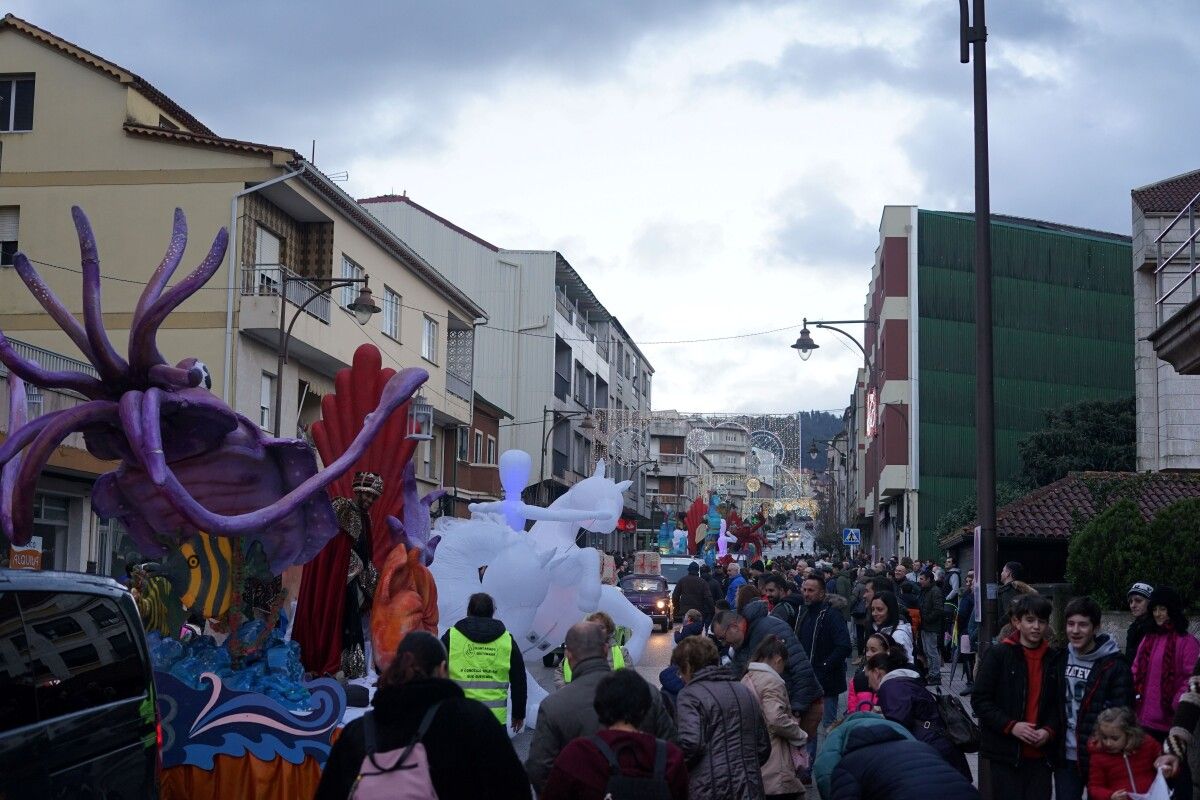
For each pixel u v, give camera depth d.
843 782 5.47
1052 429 46.19
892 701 7.04
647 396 103.88
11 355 8.21
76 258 31.30
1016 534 28.67
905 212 51.12
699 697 6.68
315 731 8.61
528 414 61.47
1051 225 57.25
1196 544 16.08
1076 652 7.66
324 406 11.09
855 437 89.00
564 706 6.04
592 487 15.90
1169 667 8.41
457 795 4.48
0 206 31.69
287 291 33.28
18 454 8.82
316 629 10.21
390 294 39.41
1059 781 7.62
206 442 9.01
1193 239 15.92
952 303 50.94
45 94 31.84
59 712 5.99
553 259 62.34
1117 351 53.72
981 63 13.33
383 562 10.92
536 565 13.30
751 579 28.84
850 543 47.84
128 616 7.00
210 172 31.22
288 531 9.27
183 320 30.89
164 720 8.49
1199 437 26.19
